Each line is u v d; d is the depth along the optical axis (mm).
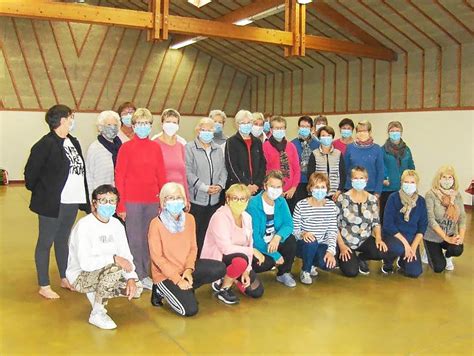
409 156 5359
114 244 3285
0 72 11969
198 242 4344
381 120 10891
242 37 8523
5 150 12195
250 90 15508
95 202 3215
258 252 3898
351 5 9195
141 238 3908
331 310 3553
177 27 8133
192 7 11430
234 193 3643
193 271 3459
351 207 4398
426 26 8961
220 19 10547
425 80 9891
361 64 11391
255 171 4465
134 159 3812
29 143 12422
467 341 3027
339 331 3166
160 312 3480
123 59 13430
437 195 4559
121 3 12805
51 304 3584
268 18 10703
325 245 4285
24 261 4777
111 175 3996
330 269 4348
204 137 4211
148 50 13758
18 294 3791
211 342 2973
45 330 3119
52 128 3570
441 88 9594
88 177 3986
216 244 3689
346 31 10094
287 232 4035
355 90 11586
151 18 7988
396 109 10523
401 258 4523
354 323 3307
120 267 3207
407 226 4477
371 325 3271
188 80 14492
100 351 2826
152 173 3875
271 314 3463
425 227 4492
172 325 3238
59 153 3549
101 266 3207
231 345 2932
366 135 4965
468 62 9086
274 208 4027
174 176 4098
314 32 10703
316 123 5621
